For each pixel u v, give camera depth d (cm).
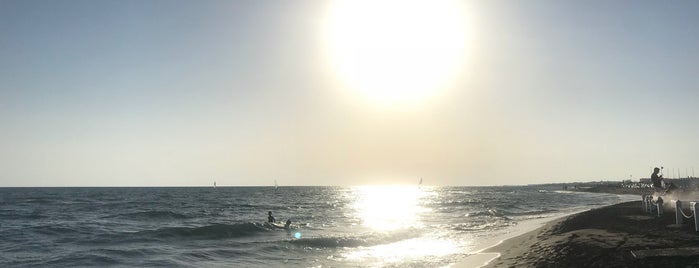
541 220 4078
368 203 8831
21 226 3691
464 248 2381
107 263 2097
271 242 2750
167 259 2203
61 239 2920
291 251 2473
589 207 6291
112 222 4222
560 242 1828
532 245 1981
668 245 1421
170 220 4597
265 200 10200
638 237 1634
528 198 10556
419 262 2025
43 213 5478
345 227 3812
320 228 3734
